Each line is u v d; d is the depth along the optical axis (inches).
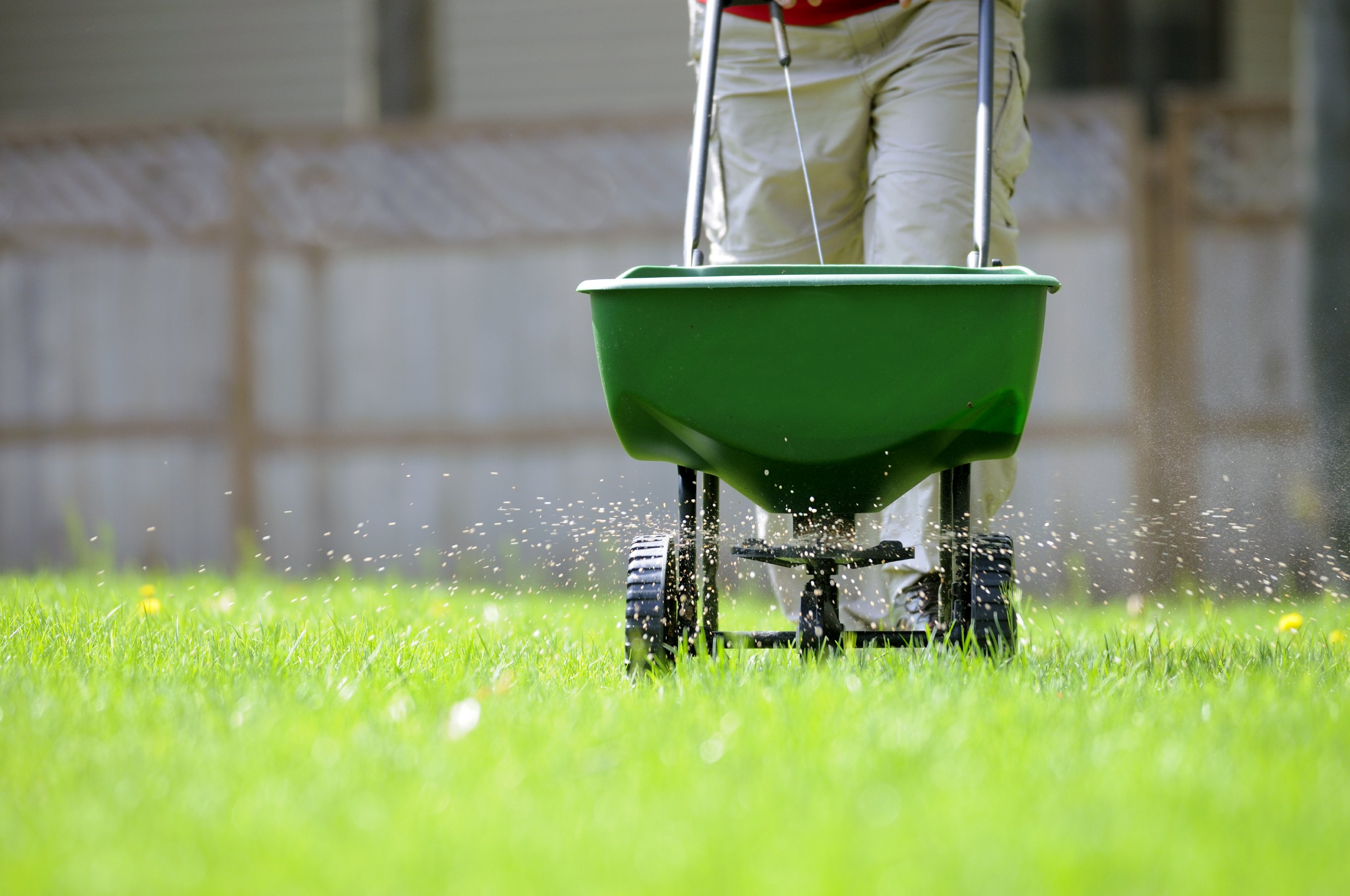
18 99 957.8
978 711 193.3
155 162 673.6
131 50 951.6
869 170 299.7
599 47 903.7
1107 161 624.7
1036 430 624.7
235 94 945.5
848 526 254.2
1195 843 138.5
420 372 676.1
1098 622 358.9
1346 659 256.2
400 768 169.9
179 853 139.3
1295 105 616.4
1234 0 883.4
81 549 677.3
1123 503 621.0
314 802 155.0
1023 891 126.6
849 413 225.3
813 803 153.6
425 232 674.2
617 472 663.1
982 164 249.4
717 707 200.4
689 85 901.2
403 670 241.9
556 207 666.8
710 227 312.0
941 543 252.4
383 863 136.3
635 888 129.0
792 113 279.6
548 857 137.4
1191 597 422.6
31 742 180.5
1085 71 884.6
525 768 168.7
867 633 250.1
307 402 680.4
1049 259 629.0
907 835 142.2
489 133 666.2
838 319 220.4
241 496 673.0
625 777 165.2
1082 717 193.3
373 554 673.0
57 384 685.3
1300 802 151.3
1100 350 624.4
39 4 955.3
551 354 668.7
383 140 671.8
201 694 214.2
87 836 144.4
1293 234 622.5
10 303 685.9
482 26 910.4
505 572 631.2
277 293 679.7
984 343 222.1
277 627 292.2
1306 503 593.6
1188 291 624.4
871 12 286.5
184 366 676.7
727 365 225.1
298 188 674.8
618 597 420.5
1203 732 184.2
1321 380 593.6
